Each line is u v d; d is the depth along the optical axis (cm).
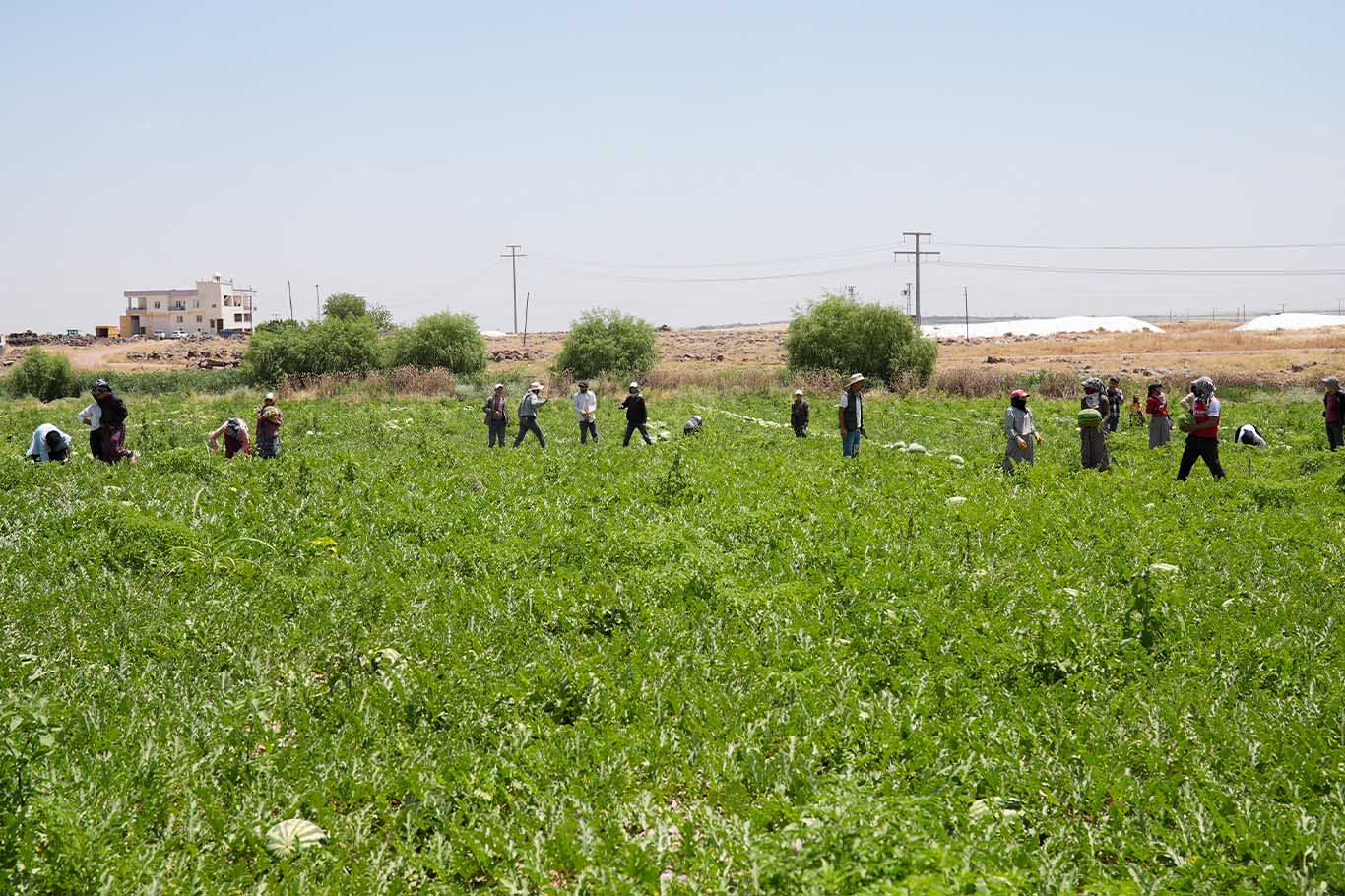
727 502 1420
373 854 503
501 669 757
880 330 4844
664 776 596
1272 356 7031
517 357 8569
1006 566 1048
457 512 1316
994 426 2936
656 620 862
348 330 5516
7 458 1730
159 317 16612
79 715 629
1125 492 1505
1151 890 472
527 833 524
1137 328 14225
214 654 774
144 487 1382
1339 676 728
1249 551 1120
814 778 569
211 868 483
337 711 668
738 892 466
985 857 471
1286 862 498
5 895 450
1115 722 660
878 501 1436
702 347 10231
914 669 752
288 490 1432
